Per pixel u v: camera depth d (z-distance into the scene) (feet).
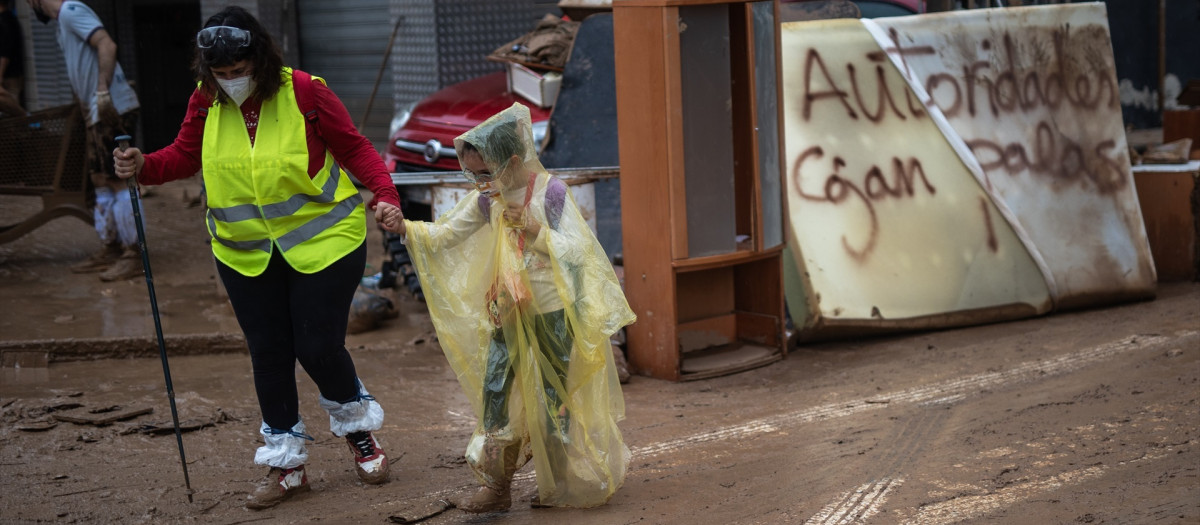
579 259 12.91
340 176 13.84
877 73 23.68
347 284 13.71
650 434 17.20
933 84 24.09
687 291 21.90
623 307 13.19
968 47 24.62
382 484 14.75
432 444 16.66
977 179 23.76
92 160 28.37
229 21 12.87
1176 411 16.51
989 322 23.71
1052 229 24.40
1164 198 27.20
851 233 22.72
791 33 23.32
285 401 13.98
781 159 21.49
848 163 23.00
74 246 32.81
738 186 21.39
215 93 13.15
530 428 13.29
